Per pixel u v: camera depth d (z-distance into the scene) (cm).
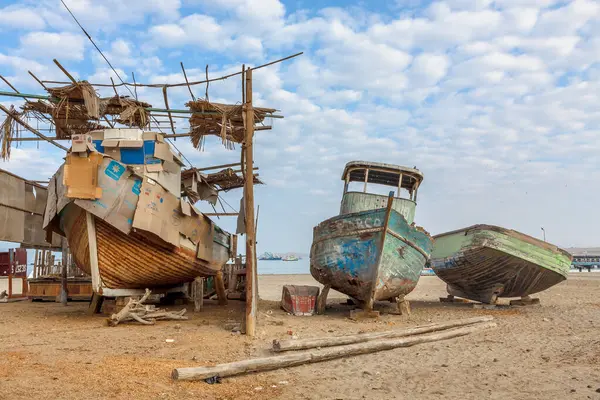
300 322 1147
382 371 662
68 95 1116
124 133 1105
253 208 964
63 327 1001
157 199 1079
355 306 1566
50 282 1662
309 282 3612
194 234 1256
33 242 1580
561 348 816
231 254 1705
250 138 990
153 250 1125
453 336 945
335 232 1302
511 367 682
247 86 1018
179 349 768
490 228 1443
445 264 1616
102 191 1007
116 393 504
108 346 783
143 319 1063
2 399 461
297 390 559
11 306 1503
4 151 1198
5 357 662
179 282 1402
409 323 1157
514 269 1466
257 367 631
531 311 1420
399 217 1237
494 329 1056
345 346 766
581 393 536
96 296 1240
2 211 1367
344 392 557
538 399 523
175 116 1251
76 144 990
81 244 1124
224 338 873
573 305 1591
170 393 516
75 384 527
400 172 1500
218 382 578
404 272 1284
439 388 577
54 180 1148
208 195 1762
